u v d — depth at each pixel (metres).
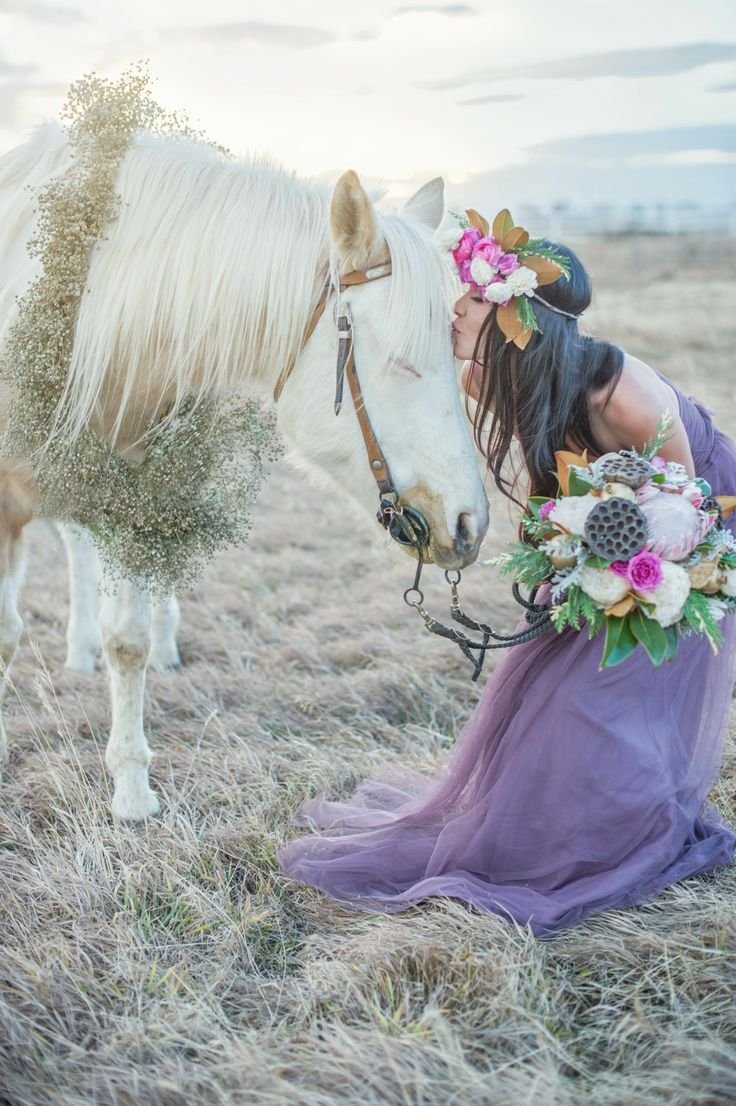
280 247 2.14
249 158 2.34
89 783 2.79
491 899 2.14
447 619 4.21
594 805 2.13
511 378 2.04
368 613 4.25
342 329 2.08
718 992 1.88
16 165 2.49
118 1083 1.69
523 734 2.21
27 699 3.47
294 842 2.42
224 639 3.94
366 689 3.48
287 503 6.28
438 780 2.53
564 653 2.19
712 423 2.37
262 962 2.11
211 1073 1.70
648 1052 1.75
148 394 2.33
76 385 2.24
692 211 26.08
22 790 2.74
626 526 1.85
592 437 2.14
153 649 3.73
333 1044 1.73
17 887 2.25
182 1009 1.87
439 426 2.06
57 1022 1.86
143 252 2.18
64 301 2.19
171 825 2.53
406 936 2.02
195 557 2.75
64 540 3.72
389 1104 1.62
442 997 1.88
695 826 2.40
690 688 2.27
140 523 2.35
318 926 2.22
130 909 2.21
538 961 1.94
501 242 1.99
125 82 2.26
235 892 2.32
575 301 2.04
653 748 2.16
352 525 5.75
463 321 2.06
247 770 2.87
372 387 2.08
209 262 2.16
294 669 3.75
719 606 1.97
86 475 2.29
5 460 2.43
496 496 5.00
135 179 2.19
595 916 2.14
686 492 1.94
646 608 1.91
